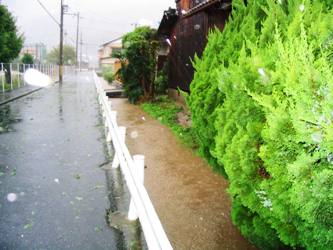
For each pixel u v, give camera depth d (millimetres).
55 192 5770
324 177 2080
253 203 3105
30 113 14883
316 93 2270
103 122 13016
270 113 2658
